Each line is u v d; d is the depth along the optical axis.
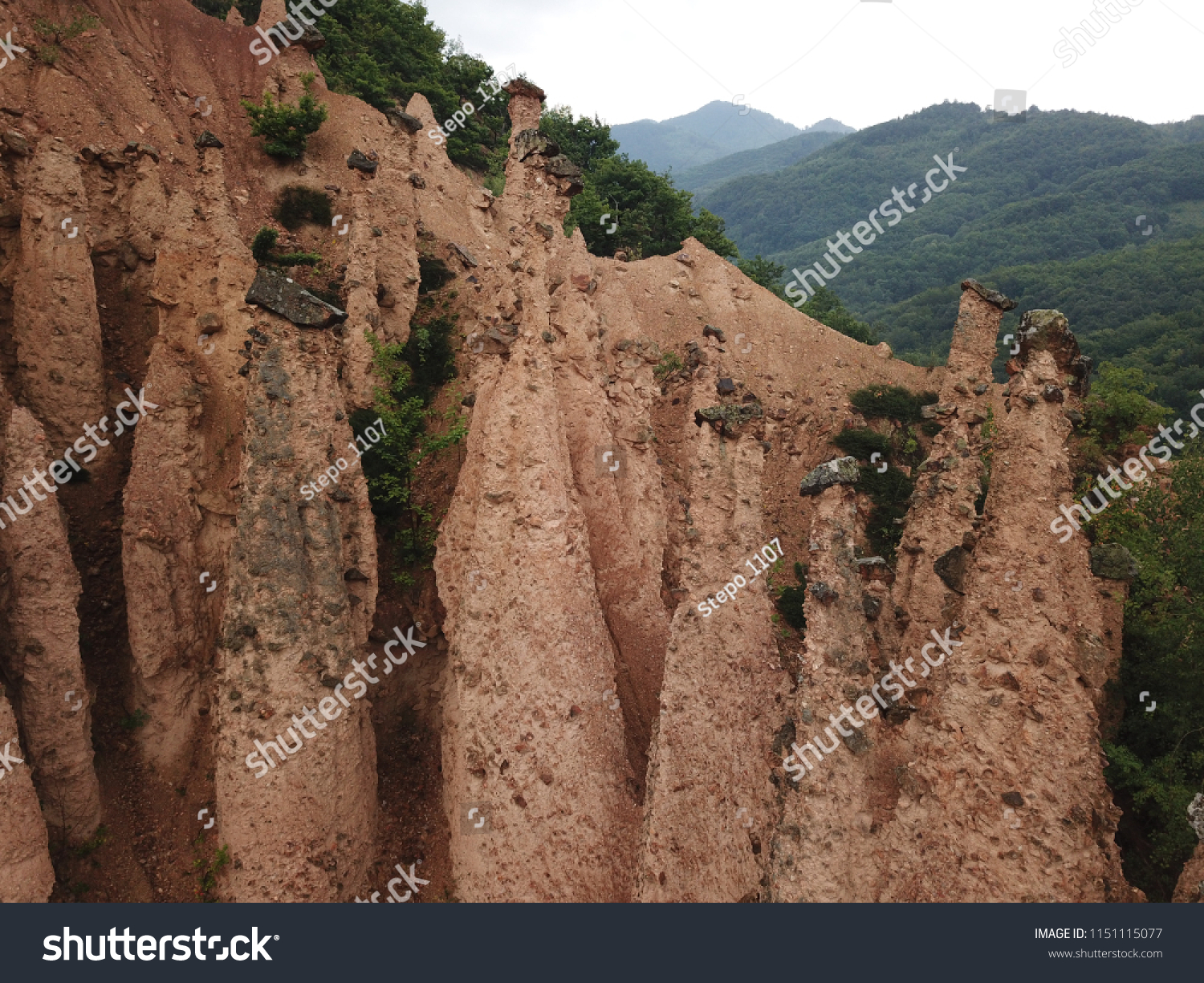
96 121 27.08
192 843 17.70
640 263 52.91
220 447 20.97
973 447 18.42
